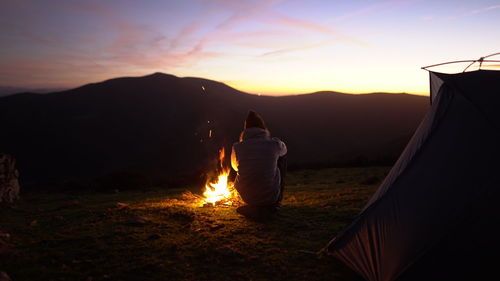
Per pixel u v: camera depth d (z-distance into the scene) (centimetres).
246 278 352
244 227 514
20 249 434
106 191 1608
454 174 344
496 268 293
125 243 449
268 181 541
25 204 1040
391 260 337
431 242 321
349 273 366
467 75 400
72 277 352
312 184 1425
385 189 395
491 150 335
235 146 556
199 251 420
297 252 419
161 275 358
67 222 584
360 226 386
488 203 313
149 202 846
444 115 394
